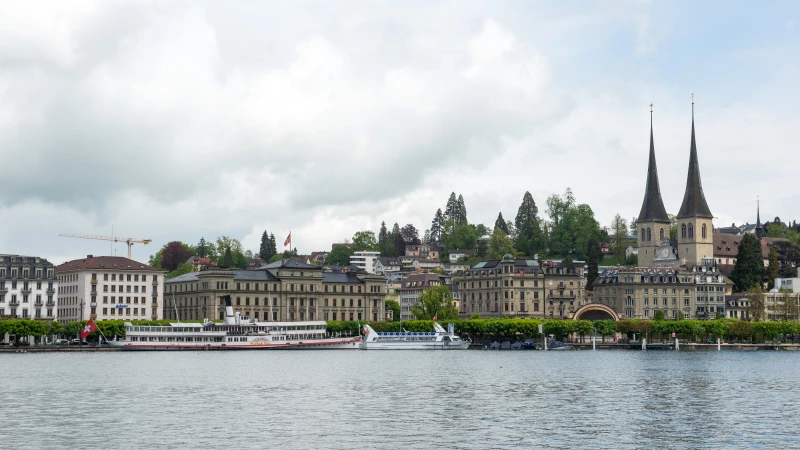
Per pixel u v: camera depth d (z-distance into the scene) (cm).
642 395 13538
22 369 18738
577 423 10688
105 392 14038
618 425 10538
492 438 9719
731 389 14438
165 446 9338
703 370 18588
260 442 9544
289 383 15538
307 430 10244
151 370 18600
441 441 9569
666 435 9888
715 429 10256
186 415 11406
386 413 11556
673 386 14938
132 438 9762
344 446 9325
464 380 16100
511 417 11175
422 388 14612
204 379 16338
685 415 11338
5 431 10188
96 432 10131
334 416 11294
